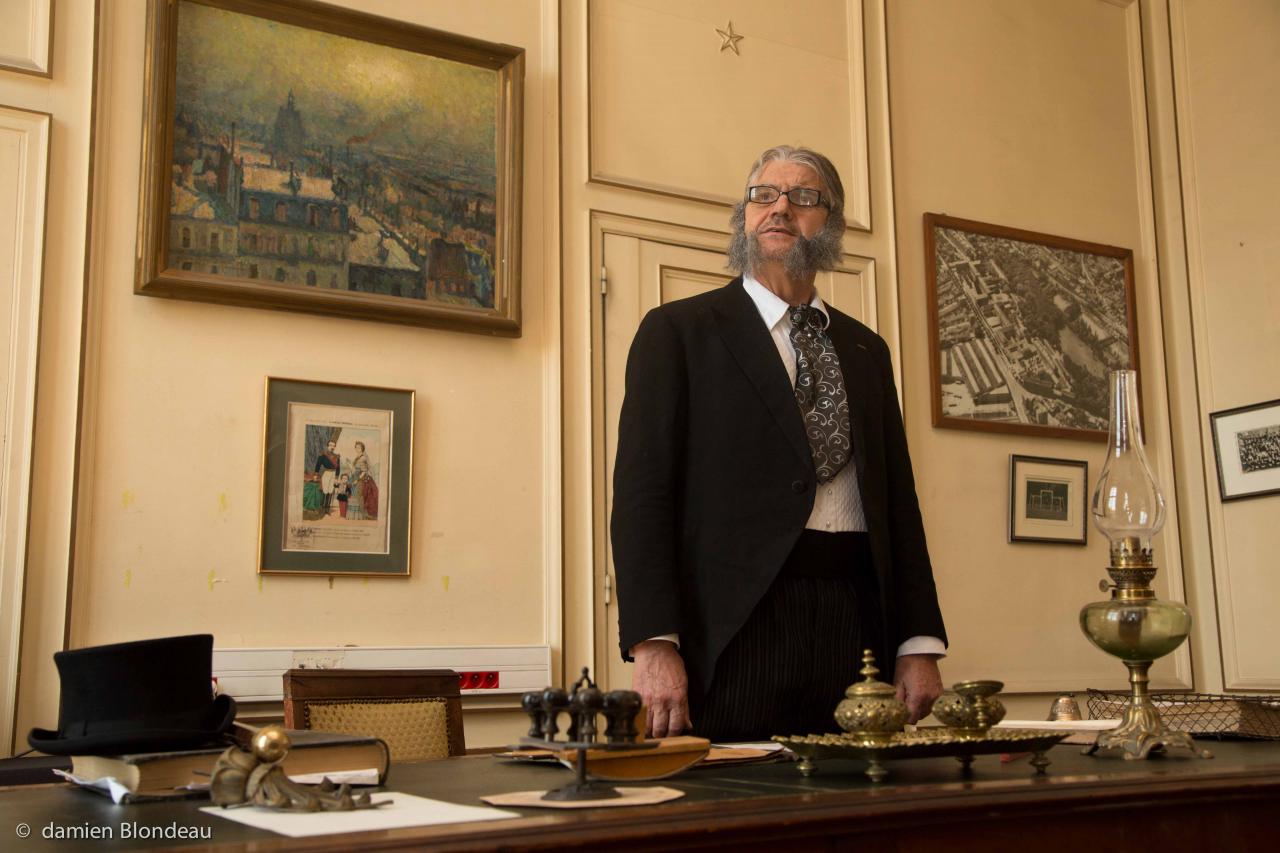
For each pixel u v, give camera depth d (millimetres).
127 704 1396
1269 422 5133
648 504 2023
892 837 1056
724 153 4609
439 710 2809
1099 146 5566
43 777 2598
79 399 3387
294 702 2625
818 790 1186
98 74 3564
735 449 2078
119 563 3402
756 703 1947
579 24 4391
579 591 4059
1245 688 5137
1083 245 5375
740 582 1981
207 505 3533
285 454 3658
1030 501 5027
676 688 1910
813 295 2363
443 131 4043
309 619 3621
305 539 3646
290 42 3844
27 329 3379
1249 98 5375
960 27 5312
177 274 3547
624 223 4348
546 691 1193
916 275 4961
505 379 4047
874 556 2096
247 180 3715
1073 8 5629
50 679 3271
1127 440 1770
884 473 2229
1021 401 5082
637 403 2113
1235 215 5383
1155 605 1623
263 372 3670
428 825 966
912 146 5074
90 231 3484
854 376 2246
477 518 3926
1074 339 5277
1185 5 5703
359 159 3896
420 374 3912
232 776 1144
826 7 4961
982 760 1577
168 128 3598
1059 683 4965
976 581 4852
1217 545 5305
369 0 3998
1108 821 1184
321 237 3799
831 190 2336
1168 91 5719
